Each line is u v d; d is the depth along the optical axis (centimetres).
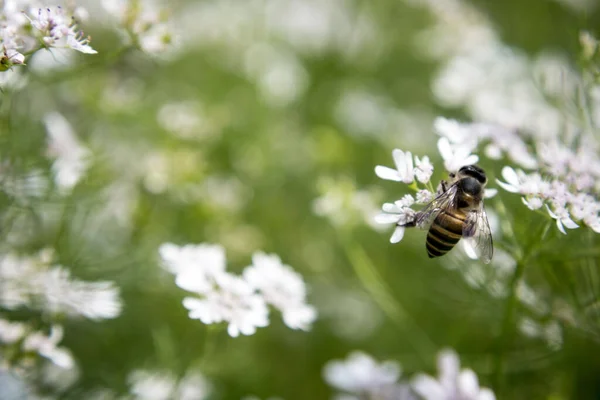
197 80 29
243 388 23
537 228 19
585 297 21
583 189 19
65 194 21
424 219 18
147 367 22
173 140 25
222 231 24
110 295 20
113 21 20
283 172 26
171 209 24
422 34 30
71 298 20
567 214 18
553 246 20
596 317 20
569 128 22
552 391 22
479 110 25
